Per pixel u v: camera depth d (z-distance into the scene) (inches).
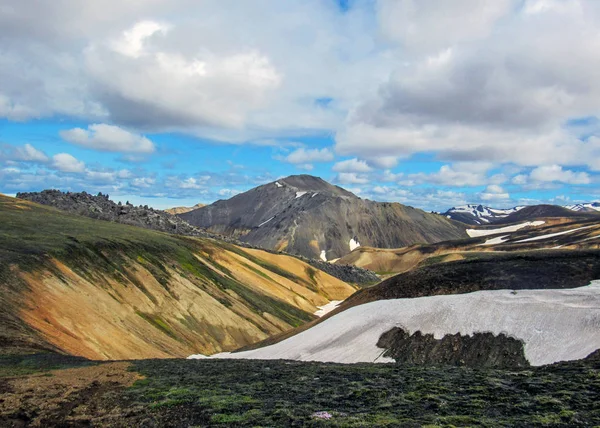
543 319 1380.4
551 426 623.2
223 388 958.4
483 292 1707.7
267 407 783.7
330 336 1740.9
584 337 1240.2
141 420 743.7
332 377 1063.0
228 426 684.1
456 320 1526.8
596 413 665.6
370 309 1883.6
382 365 1270.9
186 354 2544.3
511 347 1326.3
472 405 754.8
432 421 659.4
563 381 861.2
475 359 1337.4
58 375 1119.6
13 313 1843.0
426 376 1016.9
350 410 755.4
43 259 2529.5
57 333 1905.8
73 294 2364.7
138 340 2361.0
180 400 844.6
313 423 674.2
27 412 799.7
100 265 2994.6
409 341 1520.7
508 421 653.3
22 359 1346.0
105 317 2369.6
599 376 867.4
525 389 839.1
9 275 2156.7
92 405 852.6
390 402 799.7
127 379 1091.9
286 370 1208.8
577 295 1486.2
